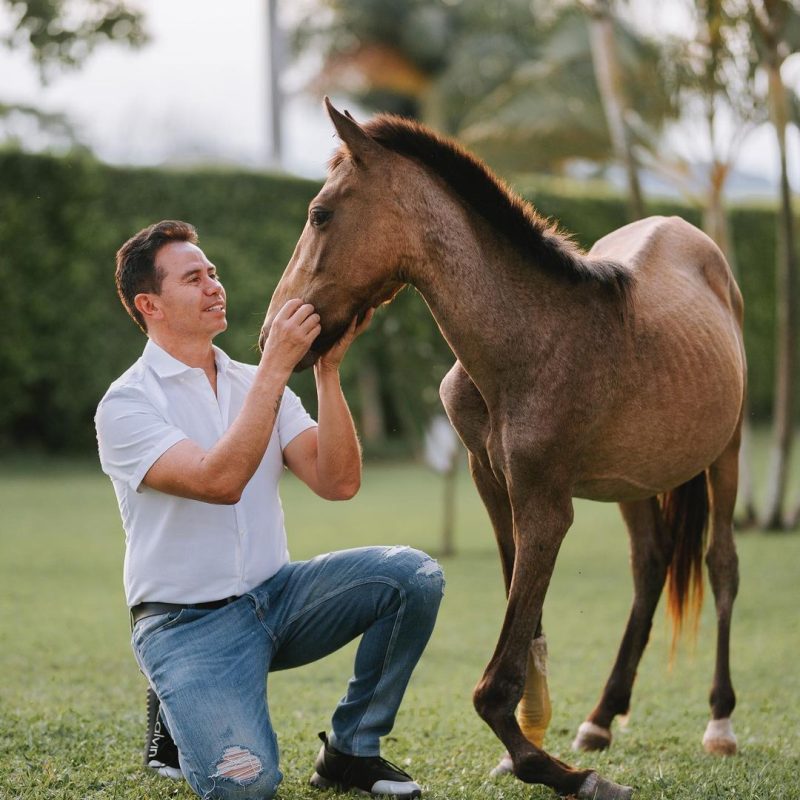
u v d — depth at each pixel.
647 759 4.13
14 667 5.55
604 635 6.80
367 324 3.45
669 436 3.69
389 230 3.30
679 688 5.54
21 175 14.38
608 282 3.53
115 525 10.80
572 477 3.46
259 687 3.25
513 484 3.43
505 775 3.72
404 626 3.41
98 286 14.77
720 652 4.42
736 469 4.48
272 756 3.11
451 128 28.12
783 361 10.93
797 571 8.85
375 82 29.80
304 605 3.44
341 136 3.27
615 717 4.71
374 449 16.45
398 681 3.46
